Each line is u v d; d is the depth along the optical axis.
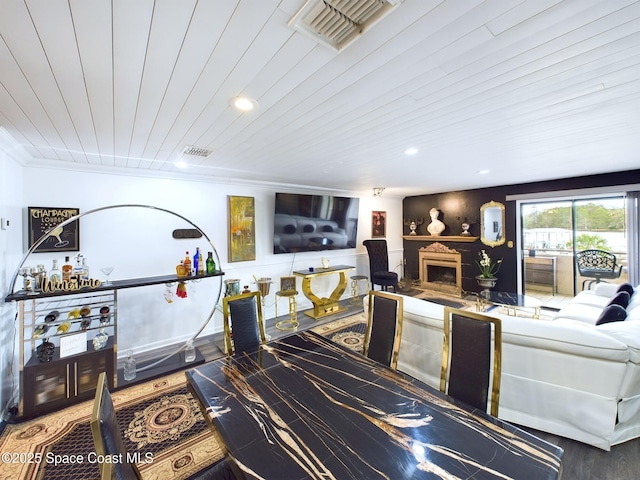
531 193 4.82
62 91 1.44
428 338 2.34
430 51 1.18
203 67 1.26
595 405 1.70
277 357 1.91
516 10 0.95
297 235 4.71
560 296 4.89
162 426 2.06
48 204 2.84
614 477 1.54
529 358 1.90
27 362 2.28
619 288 3.39
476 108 1.76
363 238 6.12
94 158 2.76
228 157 2.87
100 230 3.14
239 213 4.23
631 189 3.81
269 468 0.98
